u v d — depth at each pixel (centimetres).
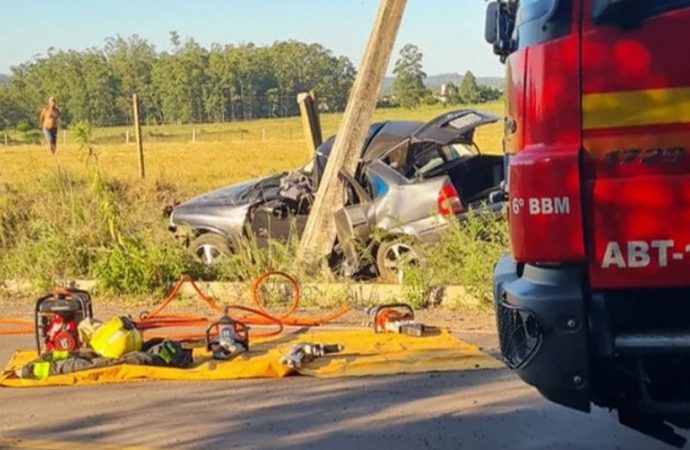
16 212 1333
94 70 7594
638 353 420
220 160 3167
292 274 1100
